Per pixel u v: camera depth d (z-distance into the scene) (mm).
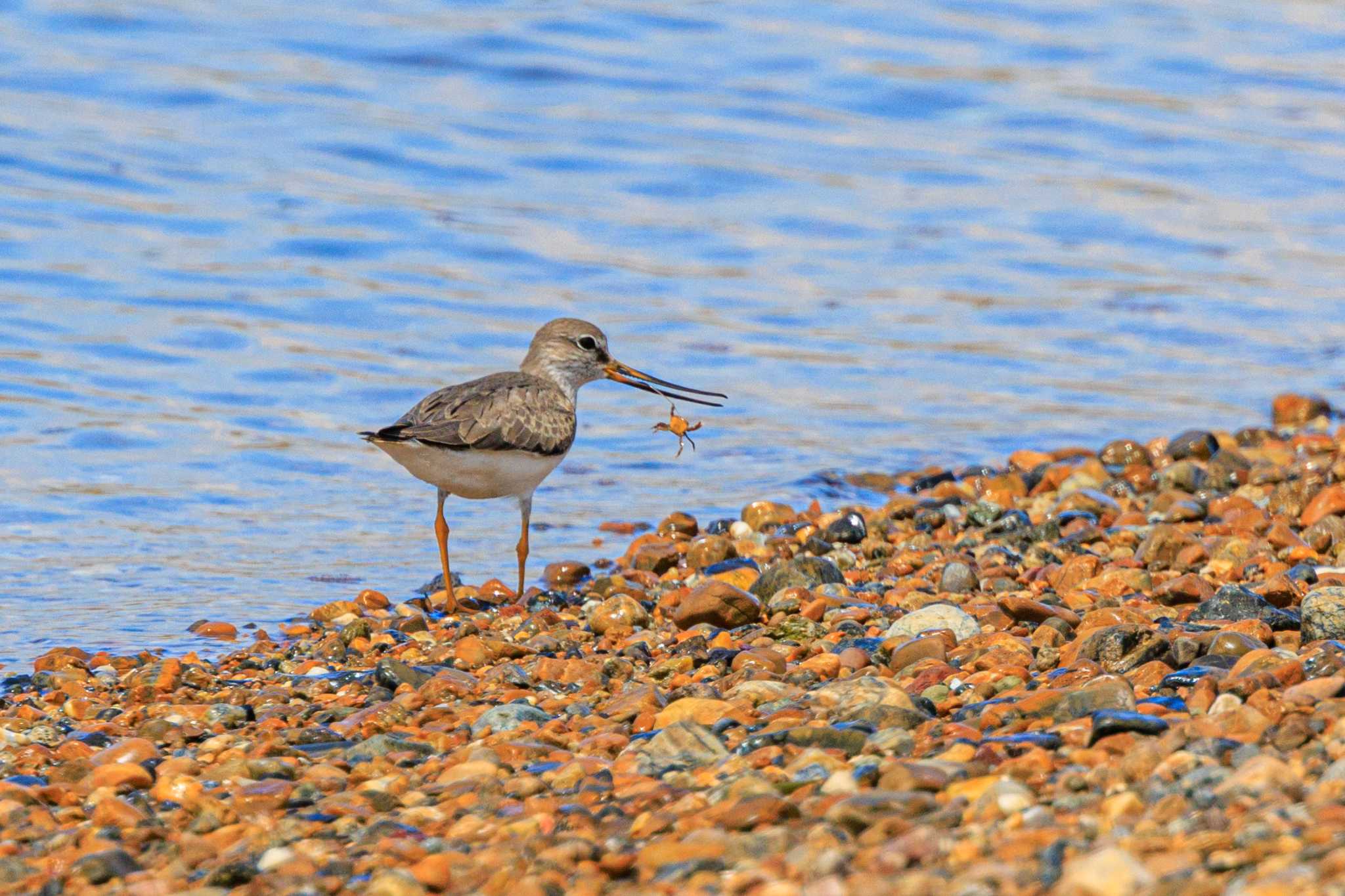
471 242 24141
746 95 31312
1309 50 36438
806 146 29234
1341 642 9500
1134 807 6773
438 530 12883
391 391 19031
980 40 35344
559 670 10523
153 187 24922
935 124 31016
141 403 18156
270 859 7234
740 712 8914
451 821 7688
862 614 11523
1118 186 28484
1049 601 11461
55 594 13086
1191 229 26750
